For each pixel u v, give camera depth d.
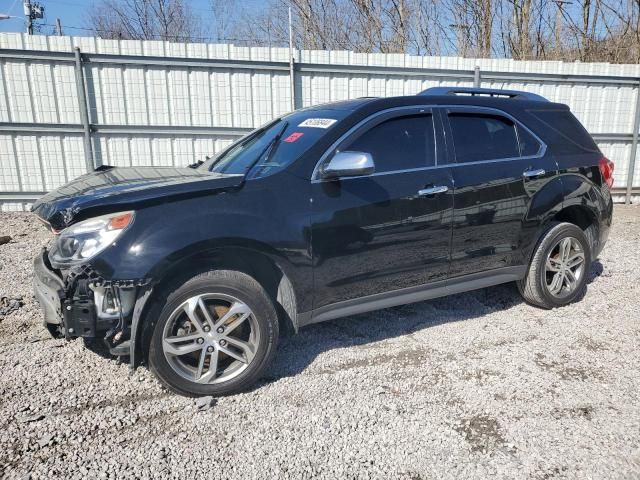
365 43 17.61
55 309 2.92
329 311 3.44
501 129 4.12
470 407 2.99
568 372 3.39
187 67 8.39
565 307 4.55
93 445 2.66
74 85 8.12
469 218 3.80
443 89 4.40
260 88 8.70
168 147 8.58
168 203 2.93
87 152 8.24
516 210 4.04
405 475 2.45
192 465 2.51
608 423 2.82
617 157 10.22
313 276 3.27
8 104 7.96
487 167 3.90
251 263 3.25
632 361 3.53
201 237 2.89
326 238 3.26
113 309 2.85
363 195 3.38
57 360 3.54
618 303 4.64
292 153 3.41
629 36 16.17
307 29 17.77
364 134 3.51
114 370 3.41
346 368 3.47
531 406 3.00
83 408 2.98
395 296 3.66
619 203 10.39
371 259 3.45
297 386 3.24
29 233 7.14
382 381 3.29
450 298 4.80
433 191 3.61
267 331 3.11
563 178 4.30
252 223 3.03
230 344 3.11
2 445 2.64
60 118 8.19
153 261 2.80
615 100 9.96
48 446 2.64
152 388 3.21
